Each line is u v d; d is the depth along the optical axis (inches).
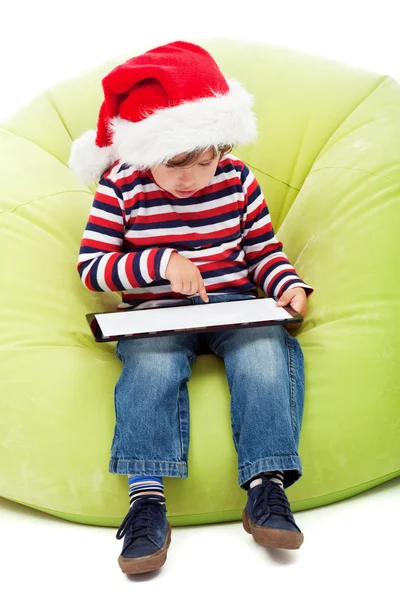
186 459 59.3
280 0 110.5
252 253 69.5
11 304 67.2
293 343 64.0
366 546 57.4
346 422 61.7
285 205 80.1
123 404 59.0
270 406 58.4
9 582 55.2
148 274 63.2
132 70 61.3
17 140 79.5
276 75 82.2
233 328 59.4
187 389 62.4
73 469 60.5
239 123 62.8
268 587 53.6
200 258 67.0
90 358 64.8
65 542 59.6
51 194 74.8
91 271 64.5
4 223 70.9
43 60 109.9
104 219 66.2
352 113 78.0
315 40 109.5
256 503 55.9
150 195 66.2
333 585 53.5
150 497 57.0
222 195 67.3
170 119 59.8
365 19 108.7
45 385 62.6
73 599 53.2
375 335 64.0
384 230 67.5
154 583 54.5
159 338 61.5
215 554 57.4
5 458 61.9
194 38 86.1
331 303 66.9
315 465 60.9
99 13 109.3
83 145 67.9
